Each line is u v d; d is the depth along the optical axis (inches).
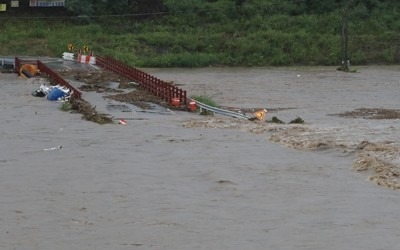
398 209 1179.3
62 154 1731.1
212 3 6476.4
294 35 5954.7
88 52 5024.6
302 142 1871.3
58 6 6097.4
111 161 1632.6
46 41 5664.4
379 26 6235.2
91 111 2608.3
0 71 4232.3
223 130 2194.9
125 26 6097.4
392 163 1540.4
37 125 2305.6
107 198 1258.6
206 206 1198.9
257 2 6510.8
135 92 3275.1
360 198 1258.6
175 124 2356.1
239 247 964.6
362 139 1899.6
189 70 5251.0
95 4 6225.4
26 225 1078.4
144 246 970.7
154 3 6264.8
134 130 2183.8
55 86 3245.6
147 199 1250.0
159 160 1646.2
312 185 1369.3
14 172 1503.4
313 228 1061.1
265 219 1114.7
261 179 1425.9
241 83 4212.6
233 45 5792.3
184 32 6067.9
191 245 974.4
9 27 5900.6
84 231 1045.2
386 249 954.1
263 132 2130.9
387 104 3193.9
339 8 6461.6
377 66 5644.7
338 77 4611.2
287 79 4473.4
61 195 1284.4
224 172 1496.1
